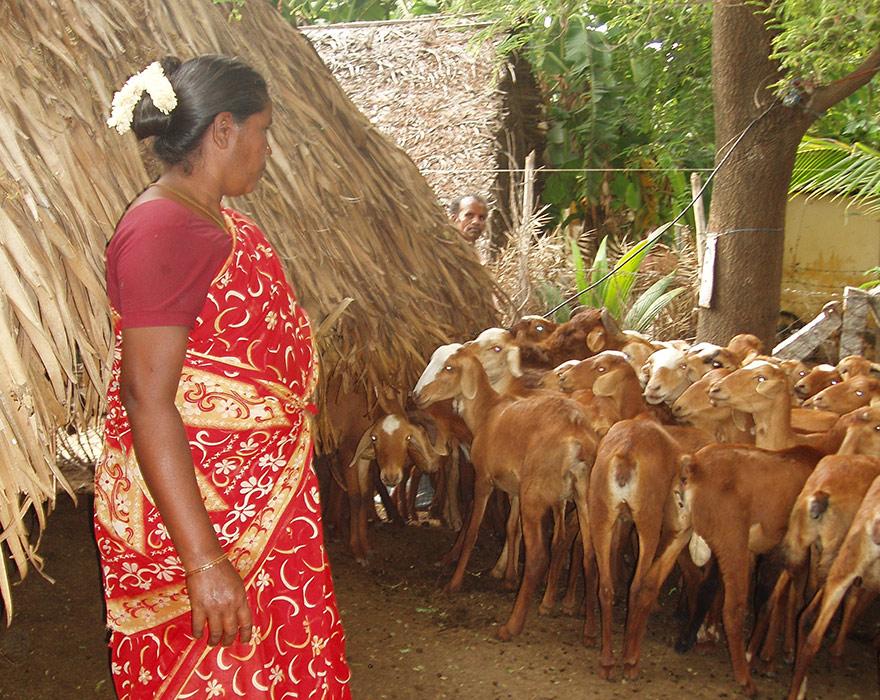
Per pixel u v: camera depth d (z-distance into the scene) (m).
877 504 3.36
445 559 5.03
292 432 2.19
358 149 5.17
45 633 3.98
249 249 2.07
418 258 5.10
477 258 5.76
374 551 5.23
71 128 3.41
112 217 3.34
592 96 10.32
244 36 4.75
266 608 2.16
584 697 3.65
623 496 3.79
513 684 3.73
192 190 2.06
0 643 3.87
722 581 4.03
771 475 3.78
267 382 2.11
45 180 3.13
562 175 10.55
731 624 3.76
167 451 1.93
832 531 3.62
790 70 5.80
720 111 6.24
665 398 4.65
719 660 4.04
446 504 5.75
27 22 3.55
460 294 5.29
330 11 11.35
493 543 5.45
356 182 4.86
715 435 4.55
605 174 10.73
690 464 3.79
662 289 7.64
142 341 1.91
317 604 2.24
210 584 1.96
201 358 2.04
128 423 2.09
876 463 3.66
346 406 4.91
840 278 9.84
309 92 5.01
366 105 9.64
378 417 4.86
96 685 3.61
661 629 4.34
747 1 5.54
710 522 3.76
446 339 5.00
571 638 4.20
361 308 4.43
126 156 3.57
